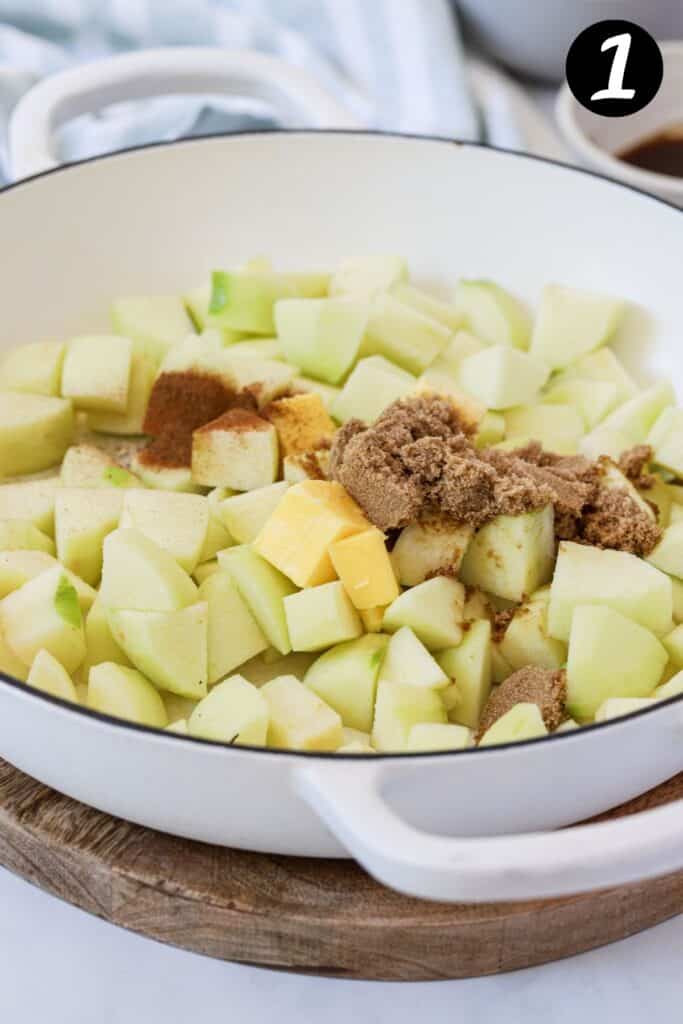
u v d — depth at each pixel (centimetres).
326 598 51
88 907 50
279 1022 49
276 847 48
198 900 48
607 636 51
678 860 43
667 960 50
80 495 55
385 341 61
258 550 52
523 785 46
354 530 52
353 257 64
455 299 64
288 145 63
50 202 61
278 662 53
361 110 74
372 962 49
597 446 58
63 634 51
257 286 61
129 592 51
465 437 54
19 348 60
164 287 64
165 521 54
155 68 64
